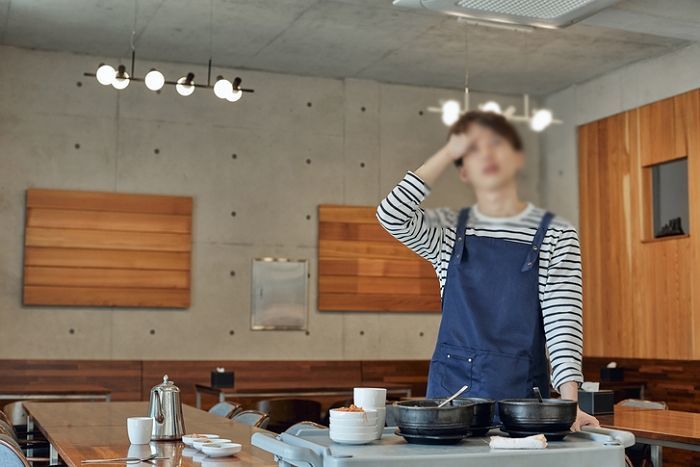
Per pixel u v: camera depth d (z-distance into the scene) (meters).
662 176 9.63
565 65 9.95
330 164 10.46
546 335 2.45
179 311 9.77
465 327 2.47
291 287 10.19
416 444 2.22
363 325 10.44
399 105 10.77
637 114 9.84
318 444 2.17
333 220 10.36
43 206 9.35
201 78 10.05
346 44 9.31
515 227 2.45
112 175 9.64
